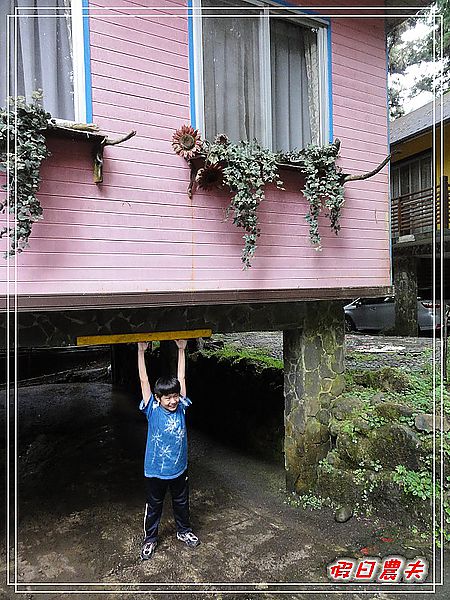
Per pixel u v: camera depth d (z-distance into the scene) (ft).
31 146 9.37
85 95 10.92
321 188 13.89
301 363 16.98
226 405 24.52
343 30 15.53
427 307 40.65
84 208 10.94
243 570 12.67
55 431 26.84
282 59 14.61
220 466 20.72
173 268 12.17
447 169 41.34
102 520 15.97
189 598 11.61
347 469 15.96
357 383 19.21
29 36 10.52
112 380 40.27
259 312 15.78
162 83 12.05
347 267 15.51
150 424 13.21
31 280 10.36
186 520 14.02
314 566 12.73
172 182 12.16
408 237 40.01
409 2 16.49
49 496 18.04
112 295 11.19
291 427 17.51
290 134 14.75
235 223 12.70
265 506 16.49
